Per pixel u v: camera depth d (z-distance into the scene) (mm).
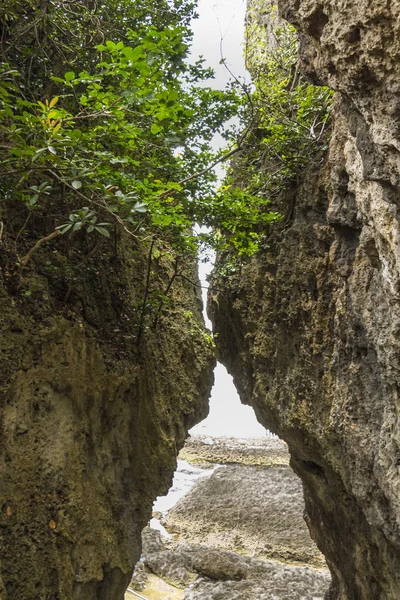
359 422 6613
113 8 7289
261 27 10414
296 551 14258
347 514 8031
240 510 15781
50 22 6566
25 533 5332
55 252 6270
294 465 9609
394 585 6707
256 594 11445
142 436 7062
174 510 16234
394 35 3873
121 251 7512
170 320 8586
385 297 5758
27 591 5258
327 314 7602
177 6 7805
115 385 6484
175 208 5508
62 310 6059
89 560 5969
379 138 4305
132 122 6102
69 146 4949
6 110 4633
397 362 5375
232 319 9883
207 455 20172
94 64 7055
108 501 6395
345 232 7031
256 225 9078
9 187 5441
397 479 5699
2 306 5316
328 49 4574
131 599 11430
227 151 7164
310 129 8180
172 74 5254
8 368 5242
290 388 8250
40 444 5527
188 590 11977
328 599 9867
